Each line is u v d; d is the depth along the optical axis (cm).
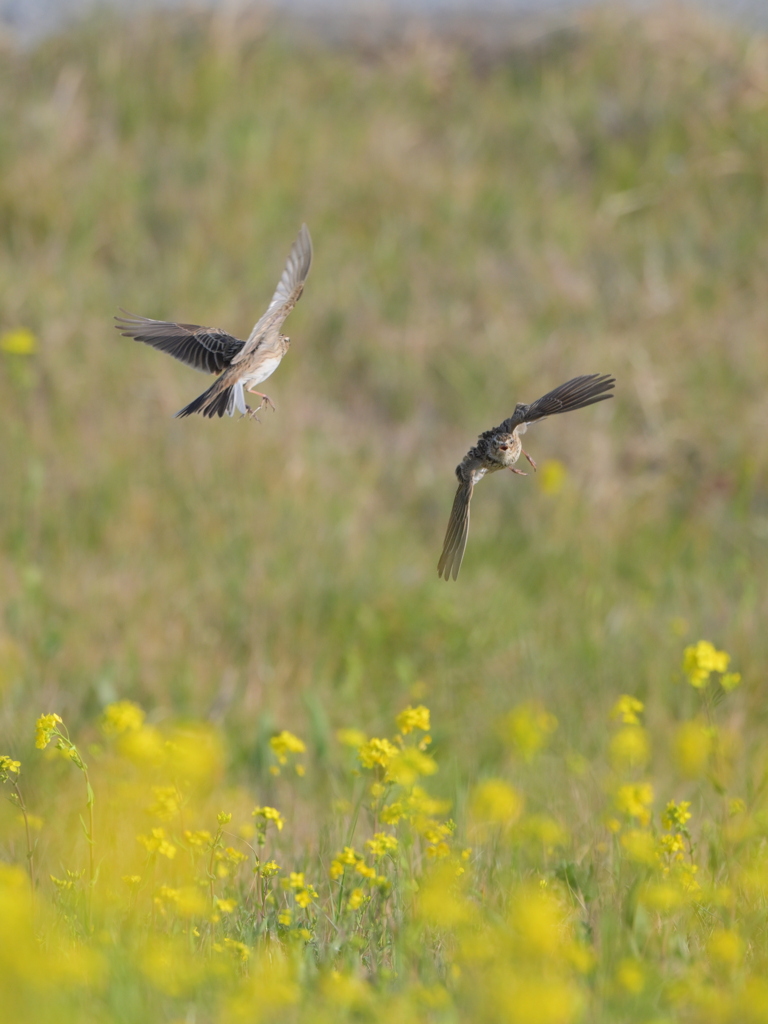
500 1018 480
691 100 2191
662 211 2056
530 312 1841
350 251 1912
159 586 1306
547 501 1520
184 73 2133
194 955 587
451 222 1970
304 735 1135
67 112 2056
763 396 1727
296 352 1736
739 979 558
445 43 2359
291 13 2403
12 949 468
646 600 1377
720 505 1577
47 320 1703
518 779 1026
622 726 1133
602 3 2364
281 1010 503
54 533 1395
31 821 836
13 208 1878
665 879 662
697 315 1866
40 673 1166
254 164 2006
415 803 699
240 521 1402
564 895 687
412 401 1709
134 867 750
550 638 1303
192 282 1812
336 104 2177
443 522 1512
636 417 1706
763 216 2047
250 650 1253
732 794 934
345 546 1384
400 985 547
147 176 1989
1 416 1555
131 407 1598
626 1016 511
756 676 1215
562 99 2209
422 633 1277
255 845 864
